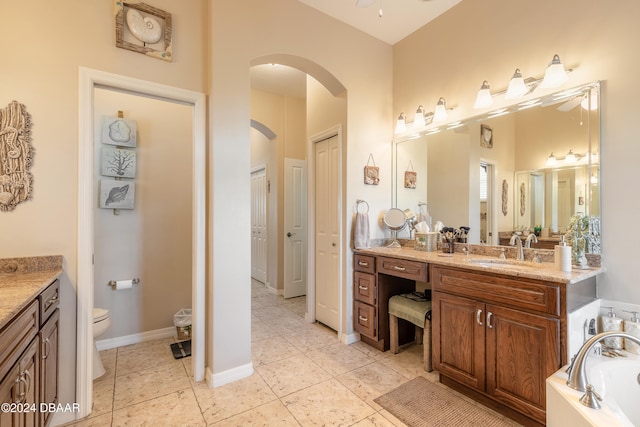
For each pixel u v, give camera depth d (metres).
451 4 2.60
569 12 1.95
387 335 2.68
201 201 2.13
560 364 1.49
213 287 2.07
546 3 2.06
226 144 2.13
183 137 3.01
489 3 2.39
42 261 1.66
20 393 1.13
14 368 1.08
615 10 1.77
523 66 2.19
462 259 2.17
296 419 1.74
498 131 2.34
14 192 1.61
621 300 1.73
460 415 1.77
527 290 1.61
